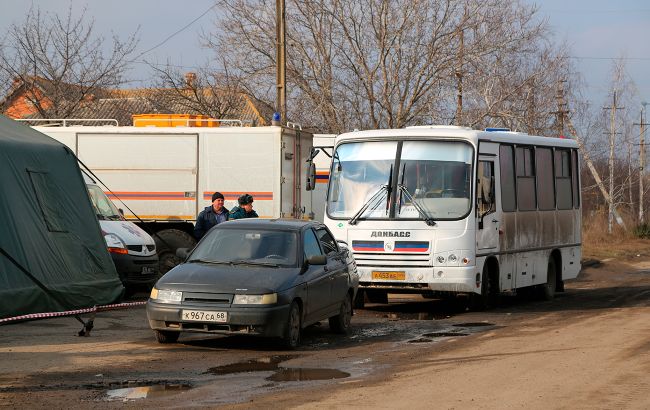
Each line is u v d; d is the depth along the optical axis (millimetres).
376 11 37906
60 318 17625
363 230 19922
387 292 20422
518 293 24328
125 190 25031
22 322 16906
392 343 15242
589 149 54875
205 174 24766
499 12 38719
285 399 10203
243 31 39406
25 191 17750
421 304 22234
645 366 12414
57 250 17984
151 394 10492
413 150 20062
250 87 39500
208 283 14000
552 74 44250
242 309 13727
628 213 59844
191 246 24547
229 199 24734
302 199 26125
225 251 15320
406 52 38000
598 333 16188
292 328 14320
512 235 21516
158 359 13070
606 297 24688
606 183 63094
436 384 11125
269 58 39125
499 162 20969
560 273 24422
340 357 13508
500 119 40156
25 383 11109
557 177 24438
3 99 38281
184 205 24875
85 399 10188
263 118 40625
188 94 45969
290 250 15281
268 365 12672
